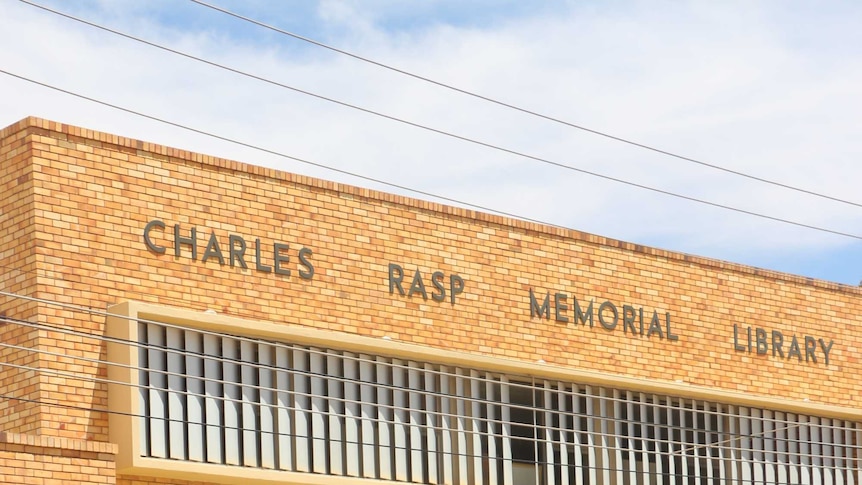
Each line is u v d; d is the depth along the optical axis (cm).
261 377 2305
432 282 2539
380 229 2497
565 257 2720
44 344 2128
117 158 2244
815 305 3080
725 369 2894
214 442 2231
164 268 2252
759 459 2914
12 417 2145
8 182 2198
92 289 2181
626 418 2736
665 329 2825
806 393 3011
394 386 2455
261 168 2383
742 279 2972
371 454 2403
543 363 2619
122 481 2145
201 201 2311
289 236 2391
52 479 2017
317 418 2353
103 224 2211
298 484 2294
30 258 2150
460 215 2600
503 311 2614
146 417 2167
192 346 2242
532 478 2589
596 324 2733
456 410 2522
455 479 2495
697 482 2811
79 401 2142
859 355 3127
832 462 3038
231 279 2314
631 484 2712
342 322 2417
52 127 2195
